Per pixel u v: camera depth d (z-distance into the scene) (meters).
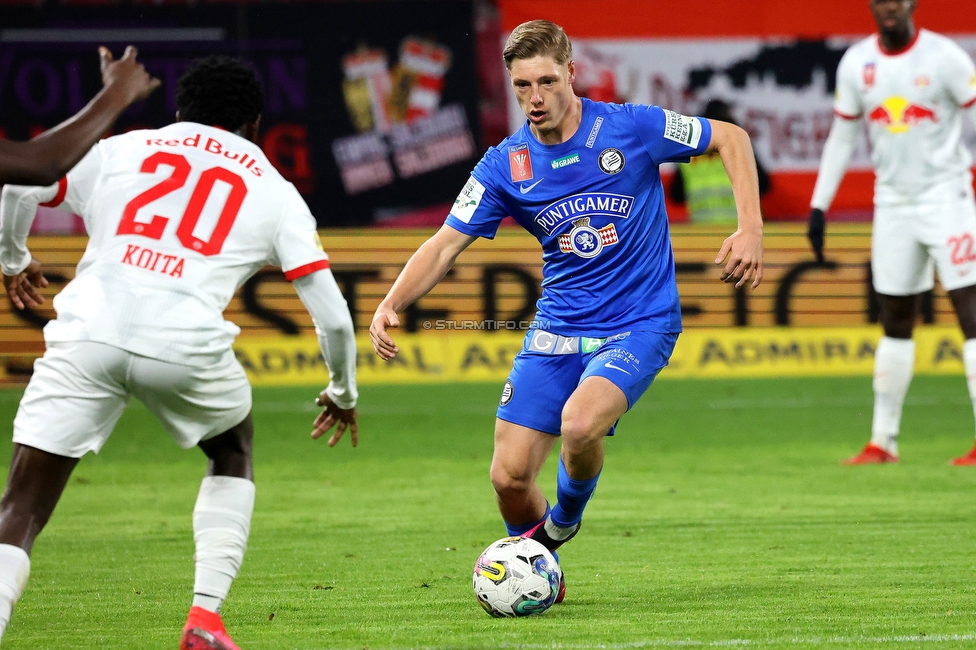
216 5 50.84
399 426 40.03
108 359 11.69
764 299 53.09
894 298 31.34
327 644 13.58
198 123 13.00
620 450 34.84
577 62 52.50
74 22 50.19
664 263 16.45
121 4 50.31
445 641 13.66
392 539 21.97
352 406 13.80
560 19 52.19
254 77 13.33
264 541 21.75
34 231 50.25
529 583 15.06
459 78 51.97
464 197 16.80
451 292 51.97
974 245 30.31
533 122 15.80
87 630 14.57
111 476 30.89
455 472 31.27
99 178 12.48
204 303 12.05
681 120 16.19
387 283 51.91
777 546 20.75
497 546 15.42
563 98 15.72
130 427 40.00
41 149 10.91
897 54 30.17
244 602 16.36
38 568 19.22
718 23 52.72
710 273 52.81
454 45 51.84
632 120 16.16
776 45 52.78
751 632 14.04
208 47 50.94
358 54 51.59
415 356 51.53
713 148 16.25
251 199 12.45
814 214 32.34
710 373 52.06
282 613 15.56
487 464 32.72
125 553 20.64
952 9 52.66
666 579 17.88
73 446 11.76
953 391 47.28
